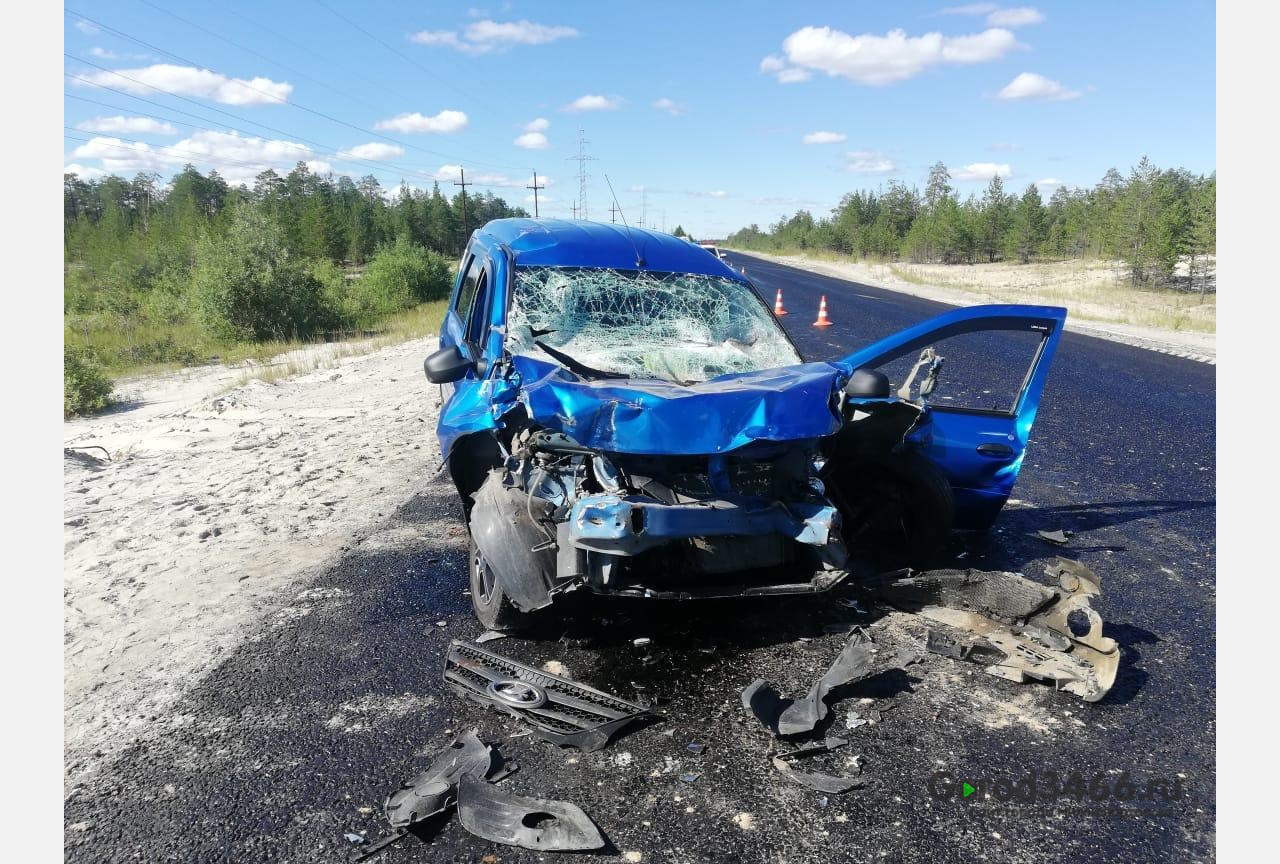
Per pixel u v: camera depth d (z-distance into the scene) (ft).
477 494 13.94
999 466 16.05
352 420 32.60
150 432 32.68
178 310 87.81
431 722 10.93
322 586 15.75
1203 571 16.48
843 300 89.81
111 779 9.76
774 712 10.88
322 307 78.02
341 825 8.88
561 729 10.60
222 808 9.19
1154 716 11.18
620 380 14.01
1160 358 49.39
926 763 10.08
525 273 17.08
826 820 9.00
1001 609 13.43
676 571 13.19
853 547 16.26
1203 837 8.76
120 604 15.08
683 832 8.78
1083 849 8.59
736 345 16.31
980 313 15.76
